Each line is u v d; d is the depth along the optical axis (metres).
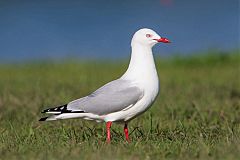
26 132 11.78
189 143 10.20
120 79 10.75
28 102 14.91
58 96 15.54
